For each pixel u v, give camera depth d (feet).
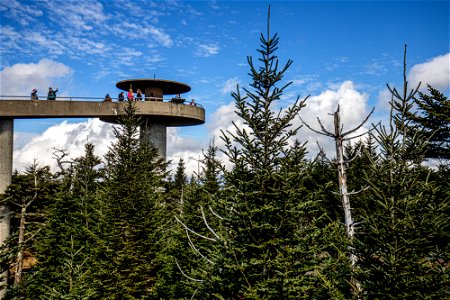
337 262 30.91
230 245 32.19
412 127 36.94
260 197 33.12
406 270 27.25
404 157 29.37
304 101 33.14
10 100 115.75
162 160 120.47
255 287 30.99
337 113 38.52
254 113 33.50
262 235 32.91
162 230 80.84
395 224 27.89
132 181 80.43
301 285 30.94
